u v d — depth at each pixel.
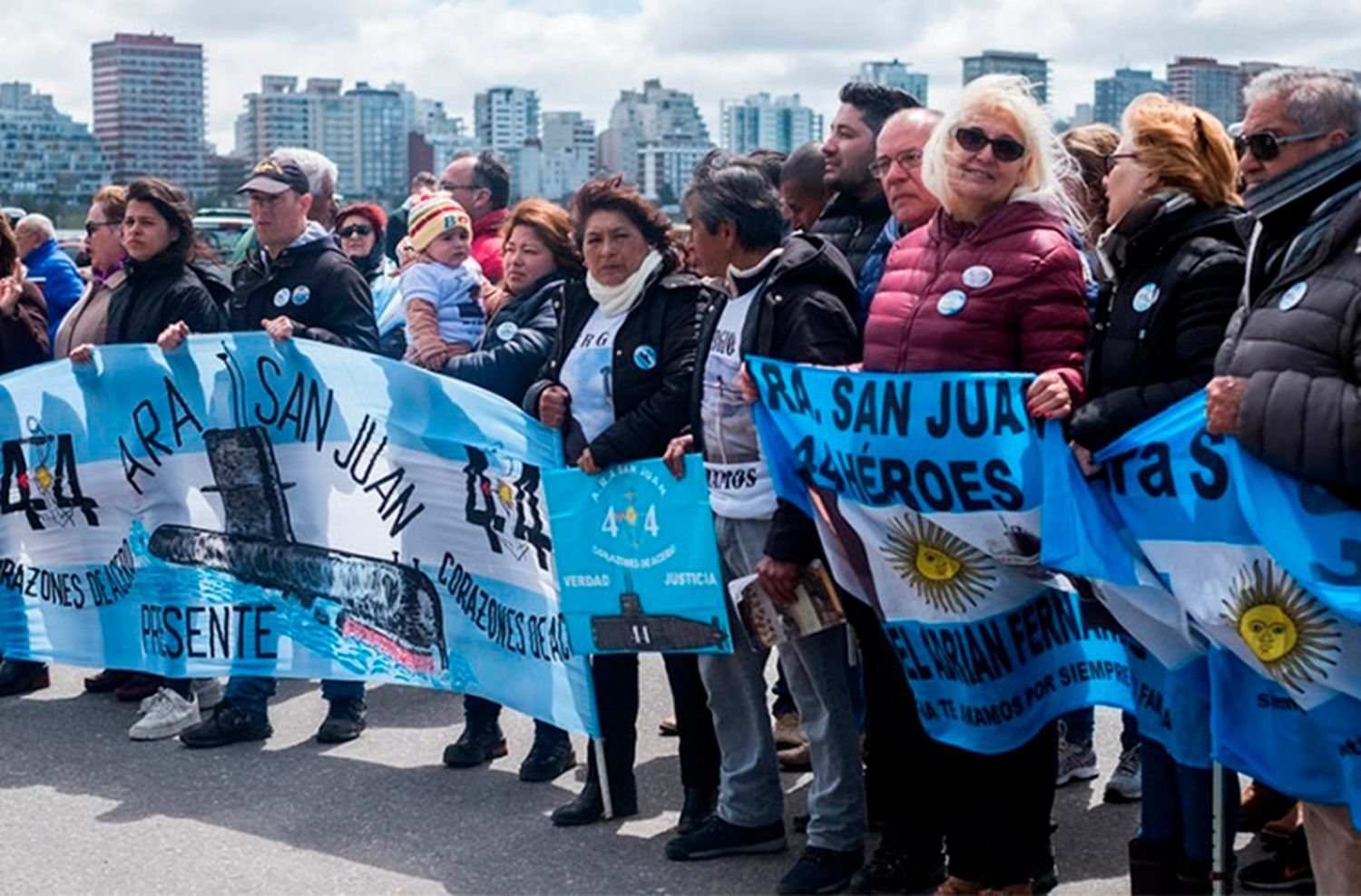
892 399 4.01
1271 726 3.68
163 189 6.41
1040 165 4.00
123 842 5.14
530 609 5.31
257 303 6.27
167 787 5.67
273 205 6.15
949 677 4.14
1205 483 3.65
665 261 4.95
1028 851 4.23
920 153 4.41
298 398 5.85
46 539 6.45
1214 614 3.67
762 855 4.84
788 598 4.39
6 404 6.42
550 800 5.43
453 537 5.53
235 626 6.09
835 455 4.17
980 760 4.18
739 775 4.81
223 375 5.97
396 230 10.42
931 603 4.11
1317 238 3.42
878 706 4.44
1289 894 4.42
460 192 7.77
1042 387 3.80
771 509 4.56
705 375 4.65
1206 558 3.67
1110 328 3.92
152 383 6.13
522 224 5.83
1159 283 3.82
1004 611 4.08
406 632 5.70
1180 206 3.82
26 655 6.58
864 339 4.22
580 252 5.73
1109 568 3.77
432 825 5.21
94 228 6.87
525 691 5.38
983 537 4.01
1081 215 4.59
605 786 5.18
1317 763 3.60
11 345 7.03
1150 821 4.21
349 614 5.84
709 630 4.72
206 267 6.59
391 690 6.90
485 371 5.68
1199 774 4.05
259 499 5.98
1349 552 3.39
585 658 5.10
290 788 5.62
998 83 3.99
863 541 4.20
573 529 4.94
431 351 6.23
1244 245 3.78
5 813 5.45
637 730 6.27
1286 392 3.37
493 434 5.35
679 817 5.20
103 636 6.40
